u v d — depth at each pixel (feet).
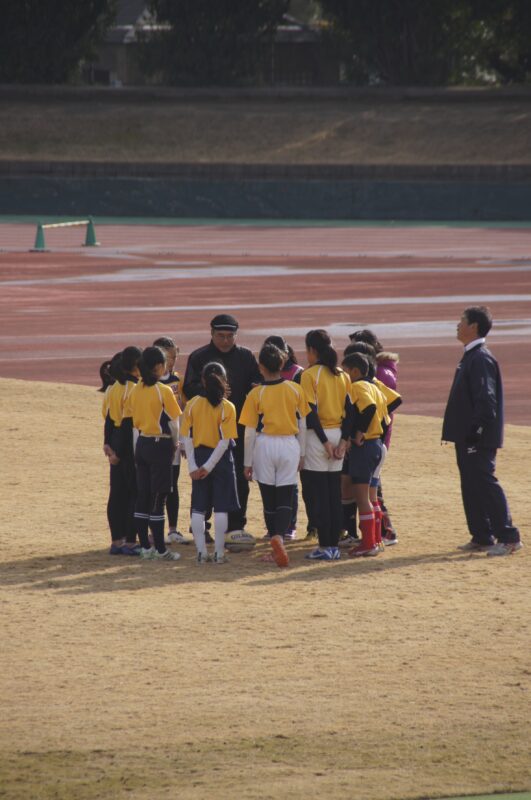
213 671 92.17
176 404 126.52
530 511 148.46
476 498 130.31
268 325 336.70
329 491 128.67
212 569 124.77
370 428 129.29
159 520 128.06
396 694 87.10
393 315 358.02
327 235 642.63
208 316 354.95
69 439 194.59
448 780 72.64
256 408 126.11
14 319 349.00
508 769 74.33
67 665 93.71
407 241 606.96
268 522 128.47
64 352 294.46
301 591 115.55
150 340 311.68
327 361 127.65
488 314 129.80
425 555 130.31
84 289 419.54
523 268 487.20
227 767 74.38
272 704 85.25
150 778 72.79
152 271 475.31
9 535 136.77
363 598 112.78
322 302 386.93
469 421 129.29
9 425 205.26
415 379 258.16
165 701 85.97
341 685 88.99
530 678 90.43
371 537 130.21
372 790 71.05
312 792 70.64
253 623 104.58
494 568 124.06
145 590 115.85
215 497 127.13
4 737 79.61
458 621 104.94
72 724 81.71
